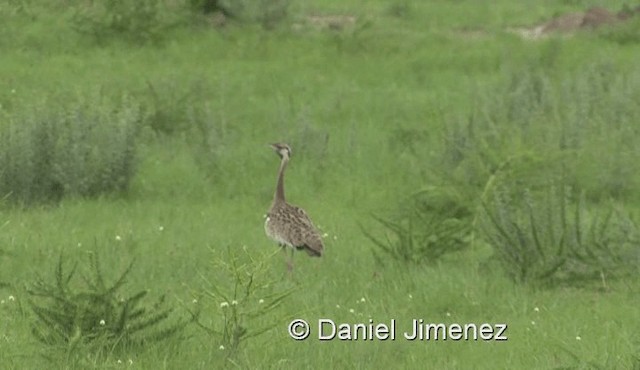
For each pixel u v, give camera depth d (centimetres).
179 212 5747
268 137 7294
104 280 4503
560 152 5881
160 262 4791
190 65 9269
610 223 4981
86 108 6688
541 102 7262
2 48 9456
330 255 4972
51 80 8531
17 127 6094
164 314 3800
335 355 3766
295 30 10575
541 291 4512
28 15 10138
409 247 4844
